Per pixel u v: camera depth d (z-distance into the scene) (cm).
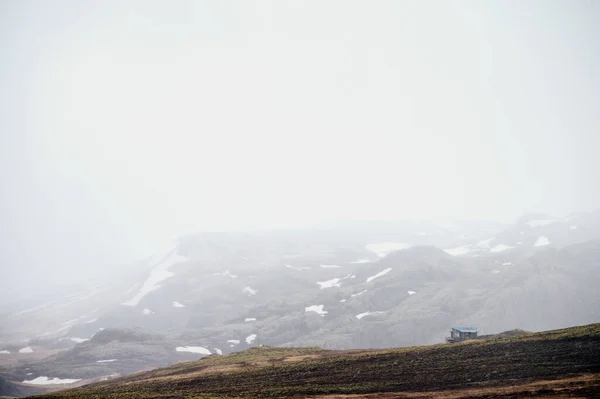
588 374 4872
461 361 5988
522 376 5153
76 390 7850
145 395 6450
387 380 5809
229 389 6359
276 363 7769
